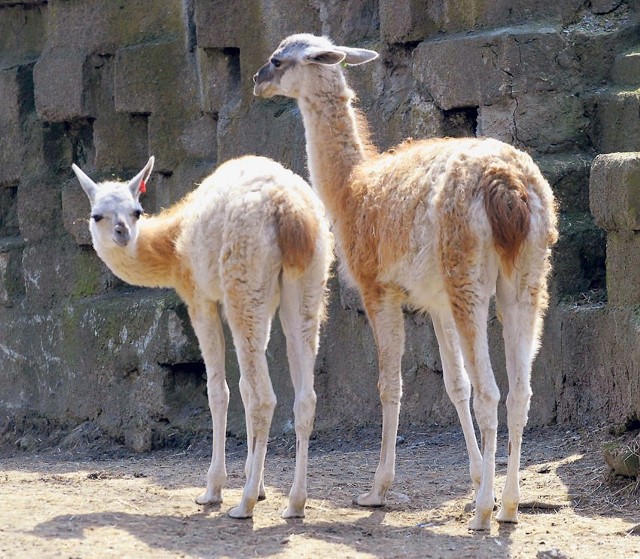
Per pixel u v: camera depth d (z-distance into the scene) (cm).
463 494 1117
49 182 1969
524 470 1177
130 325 1770
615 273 1233
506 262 941
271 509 1069
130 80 1838
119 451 1756
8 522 999
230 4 1691
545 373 1337
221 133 1711
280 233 1027
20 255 2019
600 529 966
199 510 1070
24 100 2022
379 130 1517
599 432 1234
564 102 1396
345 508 1071
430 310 1062
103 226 1147
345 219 1099
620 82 1414
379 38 1562
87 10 1908
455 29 1473
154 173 1852
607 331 1239
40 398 1953
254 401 1027
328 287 1574
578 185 1366
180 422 1717
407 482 1185
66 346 1888
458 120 1452
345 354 1562
